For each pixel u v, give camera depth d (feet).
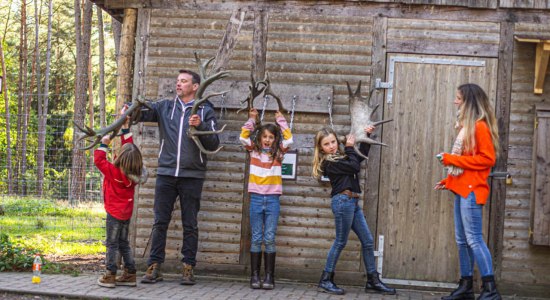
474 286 23.35
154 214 23.22
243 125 24.20
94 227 43.83
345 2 24.03
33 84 100.17
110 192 21.39
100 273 24.29
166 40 24.48
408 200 23.63
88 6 65.67
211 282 23.24
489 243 23.35
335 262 22.25
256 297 20.67
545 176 22.58
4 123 103.81
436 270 23.53
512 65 23.47
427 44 23.70
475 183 20.49
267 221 22.61
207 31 24.39
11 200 53.72
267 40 24.20
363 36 23.93
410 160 23.67
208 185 24.14
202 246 24.13
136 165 21.16
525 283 23.22
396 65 23.80
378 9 23.93
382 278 23.66
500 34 23.54
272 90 24.03
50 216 51.03
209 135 22.18
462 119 20.74
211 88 24.21
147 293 20.57
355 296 21.72
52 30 110.93
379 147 23.71
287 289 22.43
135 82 24.49
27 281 21.94
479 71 23.56
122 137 22.20
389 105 23.76
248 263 24.03
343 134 23.89
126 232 21.72
